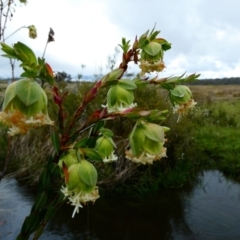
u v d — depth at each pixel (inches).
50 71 42.2
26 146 260.8
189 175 263.1
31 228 44.8
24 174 241.0
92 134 49.9
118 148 230.5
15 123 41.0
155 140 49.1
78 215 197.0
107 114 43.6
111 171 233.1
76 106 229.8
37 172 235.9
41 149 250.8
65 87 254.2
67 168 43.3
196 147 304.7
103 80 45.7
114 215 196.9
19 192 221.8
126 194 224.4
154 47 56.0
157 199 219.9
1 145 267.1
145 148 49.7
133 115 43.2
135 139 50.2
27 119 41.4
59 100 44.8
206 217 197.5
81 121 201.6
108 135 51.6
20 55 41.3
